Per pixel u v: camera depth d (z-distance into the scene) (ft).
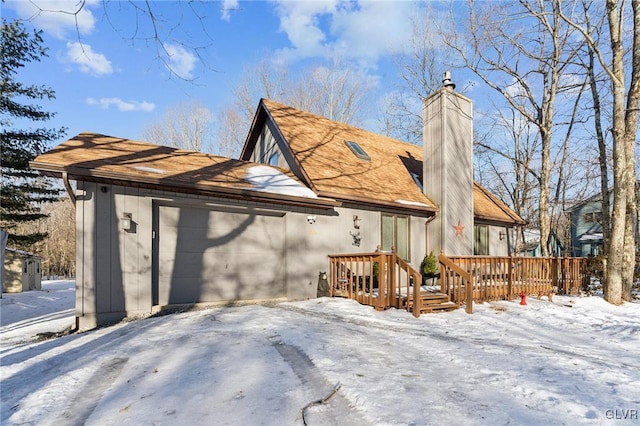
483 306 28.27
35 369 14.94
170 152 33.09
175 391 11.66
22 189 53.72
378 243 36.40
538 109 50.83
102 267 22.20
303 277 31.01
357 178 37.29
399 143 55.83
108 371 13.99
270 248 30.22
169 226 25.55
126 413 10.37
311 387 11.82
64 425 10.07
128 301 22.93
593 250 91.30
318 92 100.32
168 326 20.24
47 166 20.38
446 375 13.01
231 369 13.41
